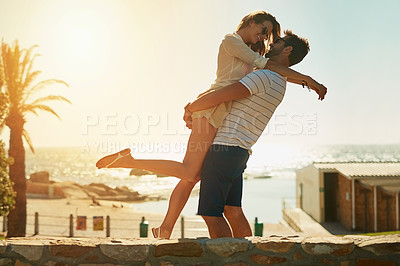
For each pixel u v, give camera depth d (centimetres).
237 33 373
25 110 2292
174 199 361
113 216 3403
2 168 1920
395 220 2616
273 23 371
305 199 3541
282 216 3747
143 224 2141
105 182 6594
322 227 2900
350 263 325
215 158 344
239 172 359
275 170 10500
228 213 385
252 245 327
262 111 350
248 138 351
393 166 3042
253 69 373
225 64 359
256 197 5744
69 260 321
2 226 2759
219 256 326
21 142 2300
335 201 3172
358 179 2711
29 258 319
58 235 2386
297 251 326
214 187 346
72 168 12081
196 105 344
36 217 2414
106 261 323
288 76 351
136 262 323
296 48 362
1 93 2072
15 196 2067
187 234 2386
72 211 3666
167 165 345
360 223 2769
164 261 324
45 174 5925
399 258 319
